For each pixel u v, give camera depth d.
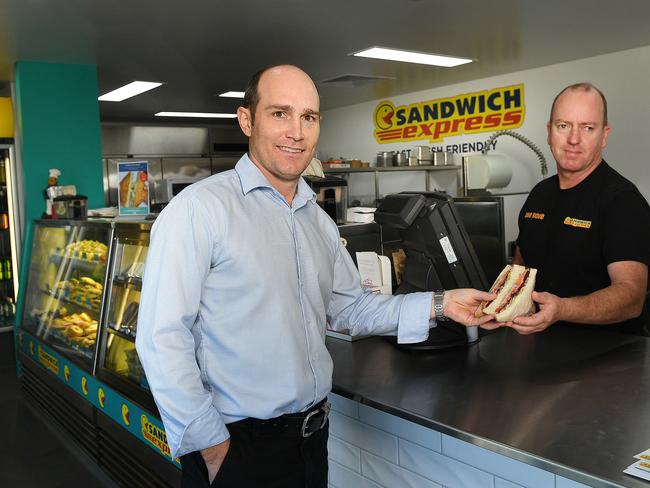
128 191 3.77
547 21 4.39
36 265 4.58
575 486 1.32
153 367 1.29
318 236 1.56
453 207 1.99
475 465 1.55
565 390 1.60
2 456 3.47
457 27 4.45
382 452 1.83
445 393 1.63
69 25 3.97
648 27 4.70
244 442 1.40
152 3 3.55
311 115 1.42
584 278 2.26
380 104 8.30
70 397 3.56
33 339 4.22
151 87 6.41
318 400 1.49
